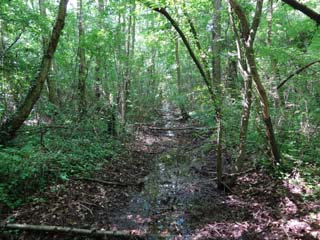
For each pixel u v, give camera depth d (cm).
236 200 739
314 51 965
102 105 1380
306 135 887
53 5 1566
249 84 778
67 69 1484
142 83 2261
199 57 962
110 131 1341
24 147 838
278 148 857
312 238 552
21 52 1184
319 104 975
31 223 626
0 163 720
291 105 960
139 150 1261
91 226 631
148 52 2405
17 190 720
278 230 592
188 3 926
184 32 909
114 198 777
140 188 857
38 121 1134
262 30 1301
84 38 1309
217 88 994
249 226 620
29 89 959
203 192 808
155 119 2048
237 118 1029
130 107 1752
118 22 1482
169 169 1033
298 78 945
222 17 1234
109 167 988
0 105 984
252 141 966
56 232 598
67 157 926
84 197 753
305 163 819
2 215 643
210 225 638
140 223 657
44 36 1237
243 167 907
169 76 2691
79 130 1195
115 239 592
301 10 360
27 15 1073
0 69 1024
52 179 806
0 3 970
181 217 683
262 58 994
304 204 662
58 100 1439
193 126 1717
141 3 864
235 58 1038
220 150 800
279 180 781
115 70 1512
